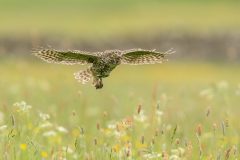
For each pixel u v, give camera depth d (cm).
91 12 4984
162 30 4481
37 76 2480
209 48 4216
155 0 5328
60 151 1005
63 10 5016
